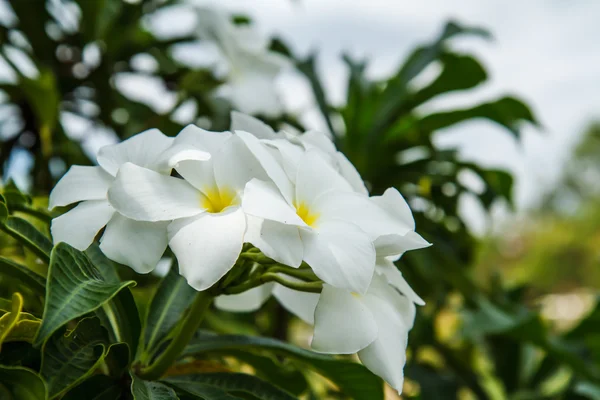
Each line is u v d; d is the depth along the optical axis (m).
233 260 0.45
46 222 0.58
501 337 1.11
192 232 0.46
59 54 0.98
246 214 0.47
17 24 0.94
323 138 0.54
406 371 0.94
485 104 0.91
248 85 0.89
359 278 0.46
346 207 0.49
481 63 0.93
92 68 0.97
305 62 0.99
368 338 0.47
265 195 0.46
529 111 0.92
